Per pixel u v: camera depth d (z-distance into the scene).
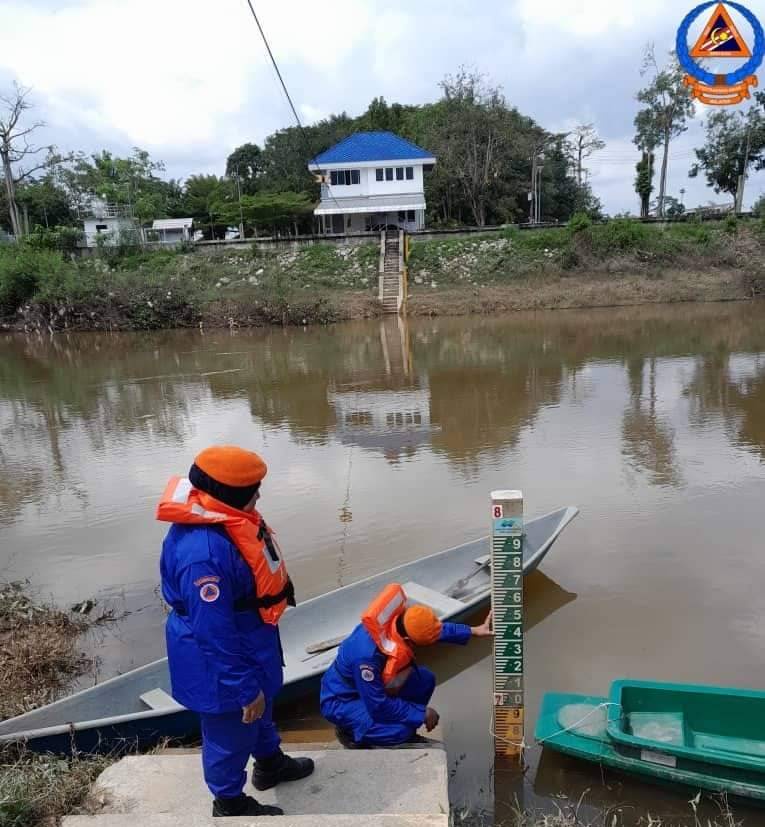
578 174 62.62
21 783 3.07
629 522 7.54
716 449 10.10
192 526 2.52
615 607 5.74
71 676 5.11
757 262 32.75
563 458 10.00
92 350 24.41
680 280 31.92
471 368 17.47
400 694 3.80
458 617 5.07
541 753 3.98
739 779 3.37
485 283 32.72
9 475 10.56
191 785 3.12
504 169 50.75
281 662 2.83
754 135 48.22
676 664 4.91
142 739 3.90
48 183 54.88
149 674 4.37
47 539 7.96
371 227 47.16
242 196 53.59
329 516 8.16
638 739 3.50
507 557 3.64
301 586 6.40
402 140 46.47
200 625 2.42
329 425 12.67
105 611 6.10
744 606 5.68
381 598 3.60
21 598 6.16
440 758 3.30
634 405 12.91
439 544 7.23
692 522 7.47
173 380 17.97
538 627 5.46
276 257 35.97
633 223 35.56
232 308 29.27
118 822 2.75
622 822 3.49
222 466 2.50
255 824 2.68
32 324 30.62
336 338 24.39
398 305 29.89
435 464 10.05
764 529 7.21
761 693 3.73
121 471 10.54
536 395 14.15
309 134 55.09
